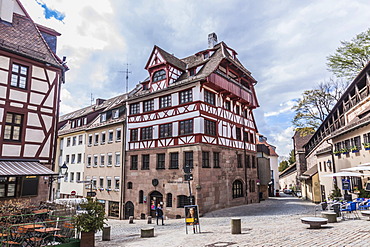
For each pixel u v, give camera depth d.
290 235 7.64
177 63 24.53
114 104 30.12
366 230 7.21
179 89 21.69
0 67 14.24
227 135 23.27
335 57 24.42
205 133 20.27
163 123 22.38
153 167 22.30
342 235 6.83
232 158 23.48
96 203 8.98
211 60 22.97
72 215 9.88
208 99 21.61
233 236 8.69
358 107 18.38
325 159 23.47
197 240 8.63
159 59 23.50
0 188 13.37
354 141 16.42
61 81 17.34
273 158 46.84
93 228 8.63
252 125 28.62
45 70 16.27
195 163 19.50
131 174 24.12
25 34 16.38
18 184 13.96
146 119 23.86
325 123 26.47
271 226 10.45
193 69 23.38
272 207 21.27
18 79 15.05
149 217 18.23
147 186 22.45
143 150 23.41
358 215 10.79
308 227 9.01
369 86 16.67
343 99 21.56
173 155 21.28
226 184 22.08
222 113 22.95
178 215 19.81
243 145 25.75
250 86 28.38
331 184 21.41
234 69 25.23
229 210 20.11
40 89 15.84
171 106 22.09
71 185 31.20
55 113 16.44
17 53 14.88
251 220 13.99
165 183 21.14
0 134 13.87
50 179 15.34
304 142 42.28
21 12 17.39
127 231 14.50
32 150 15.04
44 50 16.73
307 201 28.70
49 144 15.84
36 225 8.40
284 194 47.84
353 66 23.89
